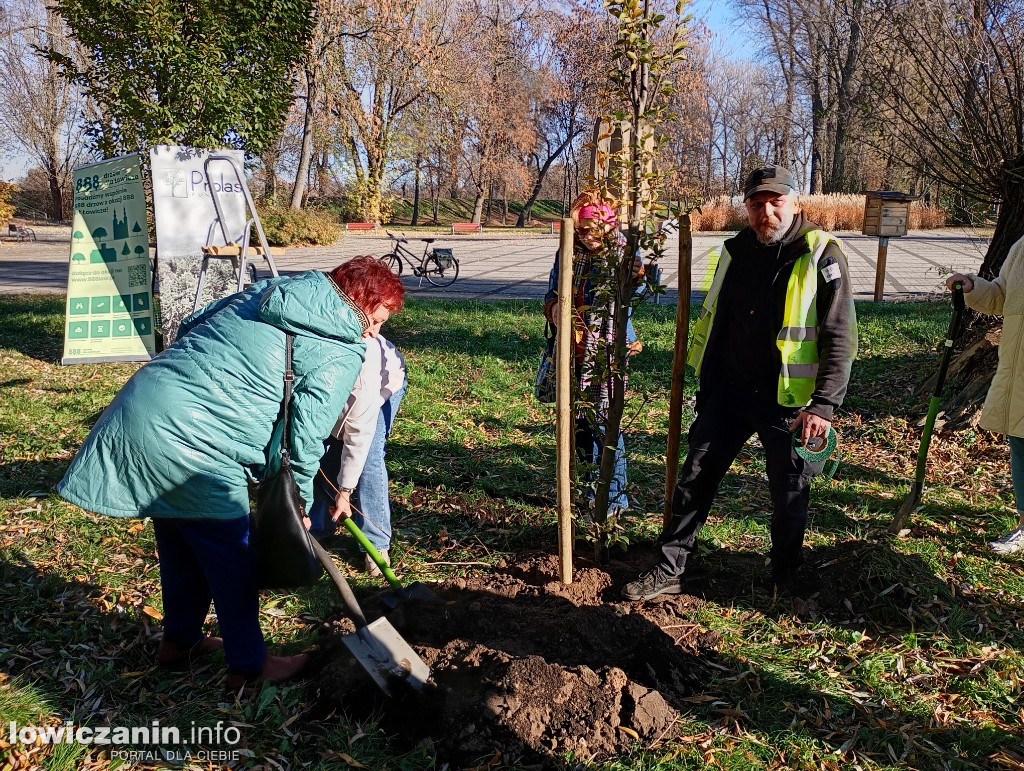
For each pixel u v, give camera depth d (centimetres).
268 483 296
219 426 285
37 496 509
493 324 1188
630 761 281
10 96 5025
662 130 368
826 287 346
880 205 1372
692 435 387
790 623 371
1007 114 699
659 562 389
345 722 301
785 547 386
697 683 327
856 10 833
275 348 288
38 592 390
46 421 674
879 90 777
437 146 4234
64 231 3981
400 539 462
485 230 4534
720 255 383
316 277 298
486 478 559
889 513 498
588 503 445
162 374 287
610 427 395
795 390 351
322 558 316
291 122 3669
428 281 1889
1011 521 480
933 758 285
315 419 292
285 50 1024
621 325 376
